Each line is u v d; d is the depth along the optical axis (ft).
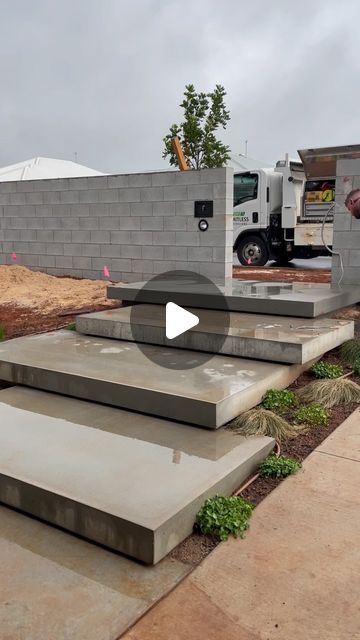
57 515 9.86
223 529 9.52
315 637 7.36
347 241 23.84
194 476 10.61
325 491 10.90
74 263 34.37
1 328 21.07
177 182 29.30
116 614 7.75
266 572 8.63
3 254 37.55
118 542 9.10
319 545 9.26
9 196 36.29
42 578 8.51
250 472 11.63
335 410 14.92
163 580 8.46
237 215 47.42
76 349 18.20
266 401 14.67
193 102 55.98
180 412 13.34
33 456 11.49
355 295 23.38
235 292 22.52
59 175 59.52
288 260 48.78
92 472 10.75
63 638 7.32
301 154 41.22
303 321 19.42
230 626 7.56
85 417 13.80
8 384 16.74
